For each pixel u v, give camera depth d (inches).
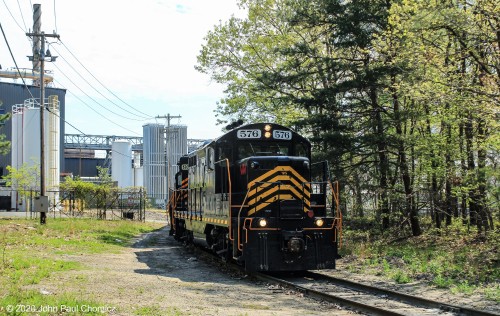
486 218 824.9
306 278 528.7
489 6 576.1
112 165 3464.6
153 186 3587.6
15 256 553.3
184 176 924.6
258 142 592.4
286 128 600.7
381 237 951.6
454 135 819.4
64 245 763.4
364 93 944.9
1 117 1363.2
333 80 926.4
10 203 2185.0
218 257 654.5
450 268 541.6
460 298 399.9
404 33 633.6
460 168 812.6
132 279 473.1
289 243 498.9
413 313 343.3
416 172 854.5
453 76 644.7
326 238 528.7
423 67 660.1
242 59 1206.9
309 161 572.1
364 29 842.8
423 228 1043.3
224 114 1262.3
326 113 885.8
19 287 377.4
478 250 672.4
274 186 530.6
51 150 2351.1
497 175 673.0
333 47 959.0
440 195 897.5
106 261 624.1
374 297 408.8
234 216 550.0
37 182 2176.4
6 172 2908.5
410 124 964.6
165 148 3348.9
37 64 2193.7
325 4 860.6
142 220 1929.1
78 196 1860.2
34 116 2314.2
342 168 893.2
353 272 567.8
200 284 472.1
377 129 902.4
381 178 899.4
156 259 695.1
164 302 362.3
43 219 1146.0
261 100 1182.9
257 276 514.3
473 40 622.5
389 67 776.3
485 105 609.0
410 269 556.1
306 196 536.1
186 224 823.7
